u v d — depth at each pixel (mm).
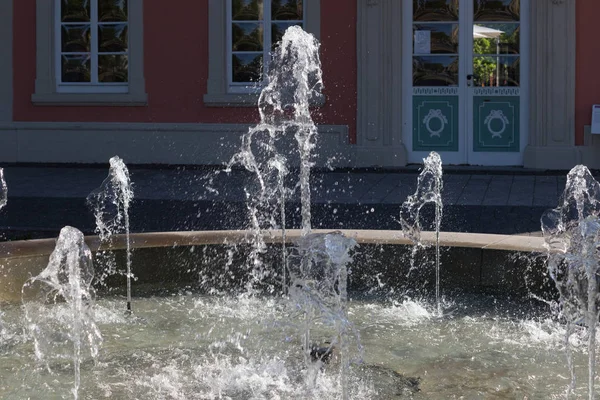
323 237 4336
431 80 16688
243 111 17141
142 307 5859
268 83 17078
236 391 4383
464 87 16641
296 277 4449
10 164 17469
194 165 17297
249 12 17047
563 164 16297
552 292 5887
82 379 4535
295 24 16984
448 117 16688
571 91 16234
